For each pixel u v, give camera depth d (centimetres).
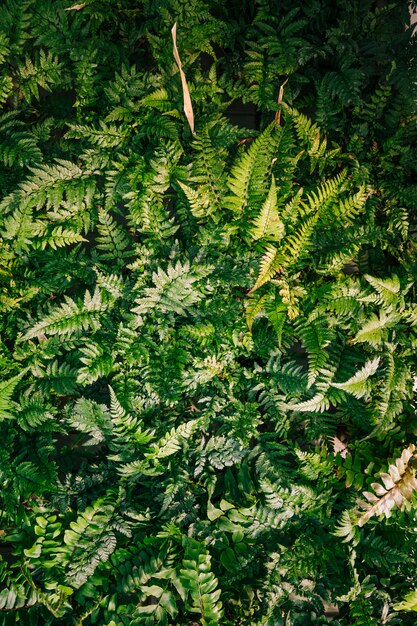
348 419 123
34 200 121
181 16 126
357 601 117
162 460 121
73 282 125
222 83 129
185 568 115
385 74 131
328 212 122
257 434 120
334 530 120
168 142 124
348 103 127
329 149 131
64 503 118
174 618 115
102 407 119
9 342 125
